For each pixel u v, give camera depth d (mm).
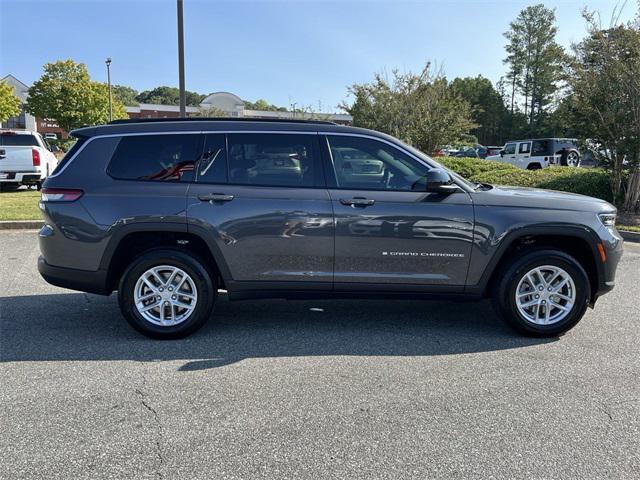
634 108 11070
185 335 4566
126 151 4527
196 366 3990
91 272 4469
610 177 12414
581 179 13188
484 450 2879
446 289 4547
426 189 4488
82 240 4422
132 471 2674
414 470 2693
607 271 4566
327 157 4531
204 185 4465
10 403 3377
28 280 6535
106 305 5574
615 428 3117
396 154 4543
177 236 4574
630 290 6207
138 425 3119
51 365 3988
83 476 2631
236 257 4457
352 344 4469
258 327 4902
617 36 11195
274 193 4441
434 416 3242
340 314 5320
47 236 4484
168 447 2893
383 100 20281
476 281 4527
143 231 4418
